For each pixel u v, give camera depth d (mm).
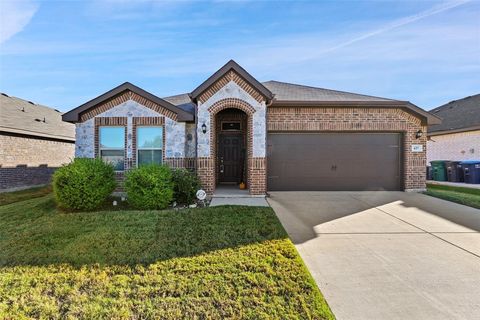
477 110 17516
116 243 5352
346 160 11438
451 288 3791
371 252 5035
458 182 14695
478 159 15430
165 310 3281
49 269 4289
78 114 10328
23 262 4523
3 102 16469
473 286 3838
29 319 3119
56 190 8008
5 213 7816
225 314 3223
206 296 3568
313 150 11414
